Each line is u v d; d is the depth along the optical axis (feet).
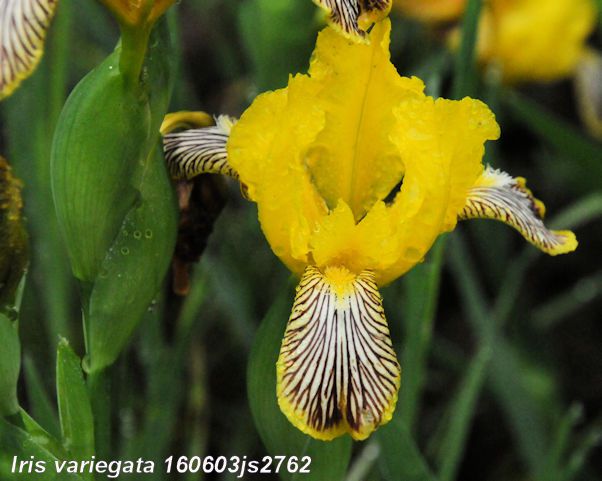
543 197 1.83
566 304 1.62
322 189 0.94
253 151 0.90
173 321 1.45
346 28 0.83
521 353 1.48
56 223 1.28
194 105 1.51
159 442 1.20
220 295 1.36
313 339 0.86
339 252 0.90
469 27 1.13
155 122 0.89
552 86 1.99
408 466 0.98
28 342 1.36
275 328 0.93
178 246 1.00
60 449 0.91
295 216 0.90
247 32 1.22
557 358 1.64
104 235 0.90
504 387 1.30
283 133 0.90
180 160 0.94
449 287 1.74
